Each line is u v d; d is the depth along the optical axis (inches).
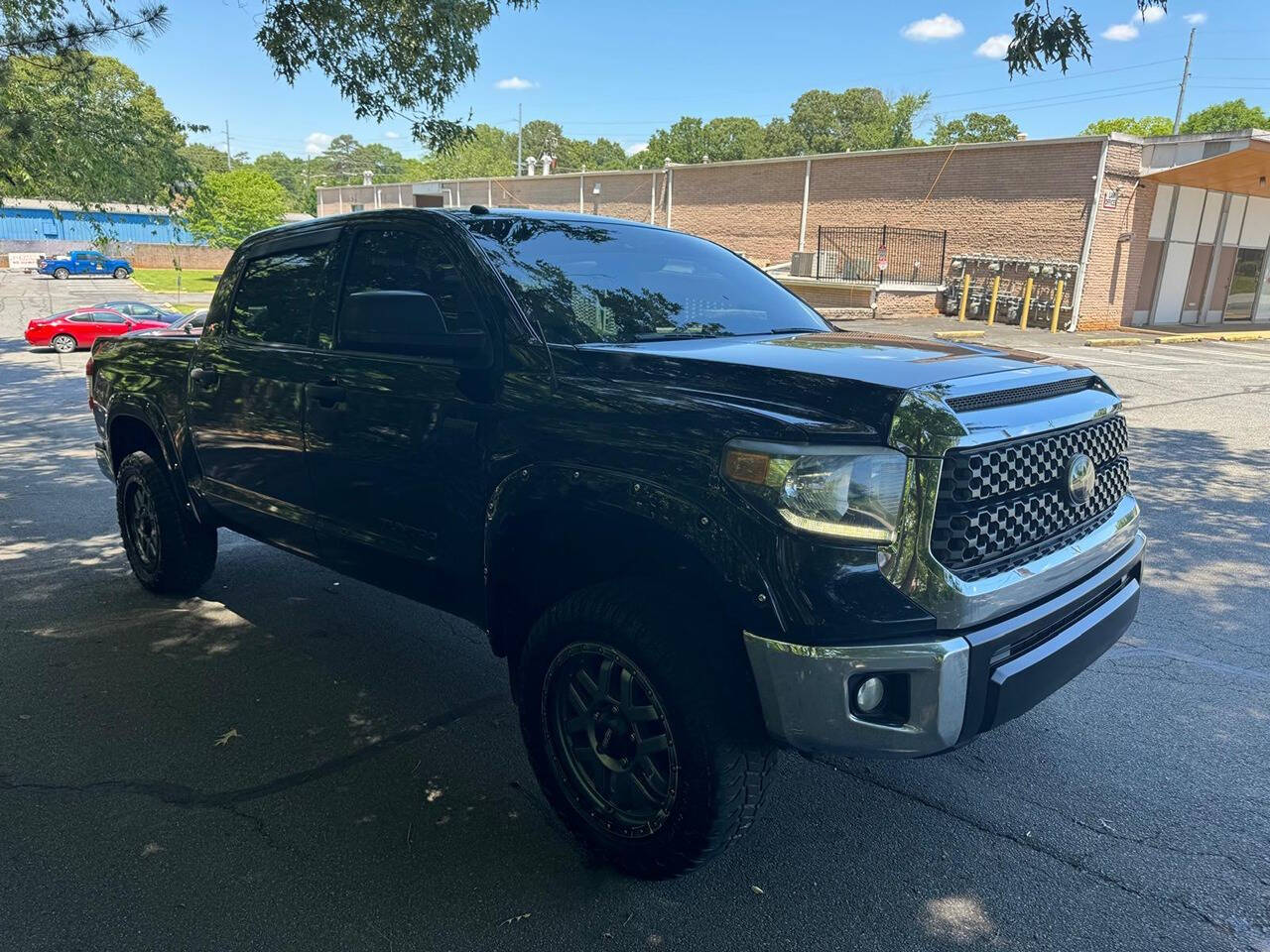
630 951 95.0
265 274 164.9
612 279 134.8
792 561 88.2
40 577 213.9
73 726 141.6
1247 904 103.0
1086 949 95.9
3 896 101.5
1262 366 679.1
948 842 115.0
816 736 90.0
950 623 90.4
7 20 333.7
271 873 106.6
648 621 98.2
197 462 177.5
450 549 124.0
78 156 388.5
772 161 1173.7
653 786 102.6
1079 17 196.7
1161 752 137.5
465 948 94.9
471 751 136.3
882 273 991.0
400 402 128.0
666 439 97.1
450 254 127.2
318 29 330.6
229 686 156.8
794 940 96.9
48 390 600.4
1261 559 231.6
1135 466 337.7
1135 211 917.8
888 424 90.4
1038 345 767.1
